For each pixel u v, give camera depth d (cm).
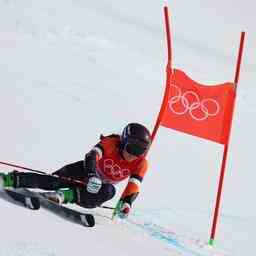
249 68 10244
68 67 5788
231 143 5219
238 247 2378
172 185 3219
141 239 1994
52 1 9344
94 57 6794
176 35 11544
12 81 4412
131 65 7131
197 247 2169
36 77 4862
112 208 2170
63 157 2920
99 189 2011
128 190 2098
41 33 6900
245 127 6141
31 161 2622
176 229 2338
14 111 3559
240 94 7738
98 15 10006
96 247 1625
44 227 1612
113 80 6006
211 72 8650
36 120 3553
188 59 9100
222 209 3058
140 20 11562
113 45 7881
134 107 5172
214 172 3962
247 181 4038
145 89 6159
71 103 4425
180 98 2398
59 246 1491
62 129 3572
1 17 7038
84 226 1847
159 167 3584
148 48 8725
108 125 4162
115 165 2094
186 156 4197
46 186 1997
